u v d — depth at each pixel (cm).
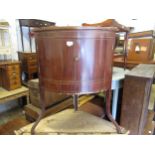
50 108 172
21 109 245
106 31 77
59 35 72
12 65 202
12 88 207
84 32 72
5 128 163
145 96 108
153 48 199
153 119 163
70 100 197
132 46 190
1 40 204
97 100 197
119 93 130
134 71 122
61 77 79
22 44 244
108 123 113
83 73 78
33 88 169
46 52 79
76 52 74
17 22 234
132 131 118
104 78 85
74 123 113
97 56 78
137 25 260
